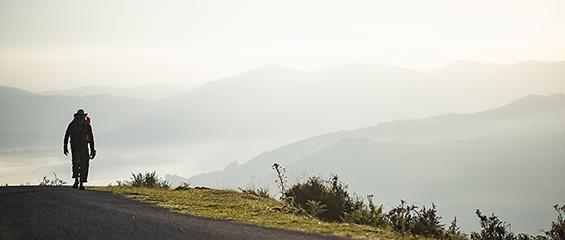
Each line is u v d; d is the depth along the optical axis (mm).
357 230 11961
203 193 19078
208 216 13352
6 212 13391
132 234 10266
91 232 10570
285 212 15422
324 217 16219
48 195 17312
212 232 10414
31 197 16703
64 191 19000
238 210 15039
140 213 13445
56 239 9961
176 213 13820
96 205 14906
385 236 11445
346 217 15289
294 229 11352
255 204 16797
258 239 9680
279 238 9891
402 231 13547
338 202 16469
